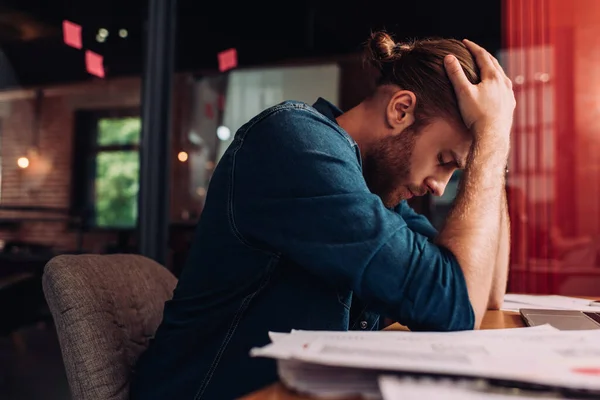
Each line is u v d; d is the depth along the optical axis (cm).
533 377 39
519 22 314
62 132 820
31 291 335
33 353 336
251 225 74
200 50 654
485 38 358
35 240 775
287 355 44
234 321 75
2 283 334
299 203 71
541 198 308
